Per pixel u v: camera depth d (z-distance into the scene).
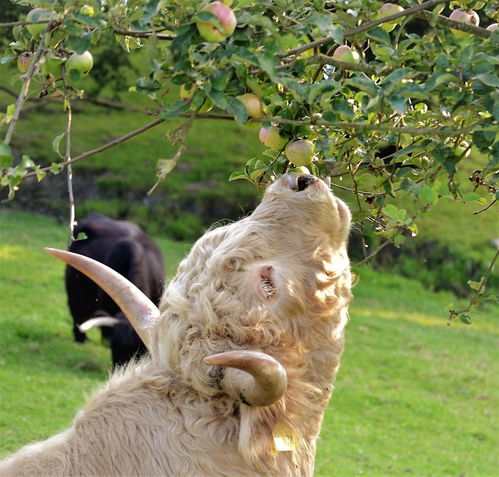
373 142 4.56
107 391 4.15
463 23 4.30
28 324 17.95
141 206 31.14
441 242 30.23
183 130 3.77
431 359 20.45
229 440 3.88
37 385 14.19
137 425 3.92
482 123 3.75
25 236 26.16
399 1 4.48
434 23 4.31
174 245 28.36
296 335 3.93
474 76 3.63
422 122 4.64
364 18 4.18
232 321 3.82
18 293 20.30
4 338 17.00
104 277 4.66
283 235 3.97
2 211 29.66
